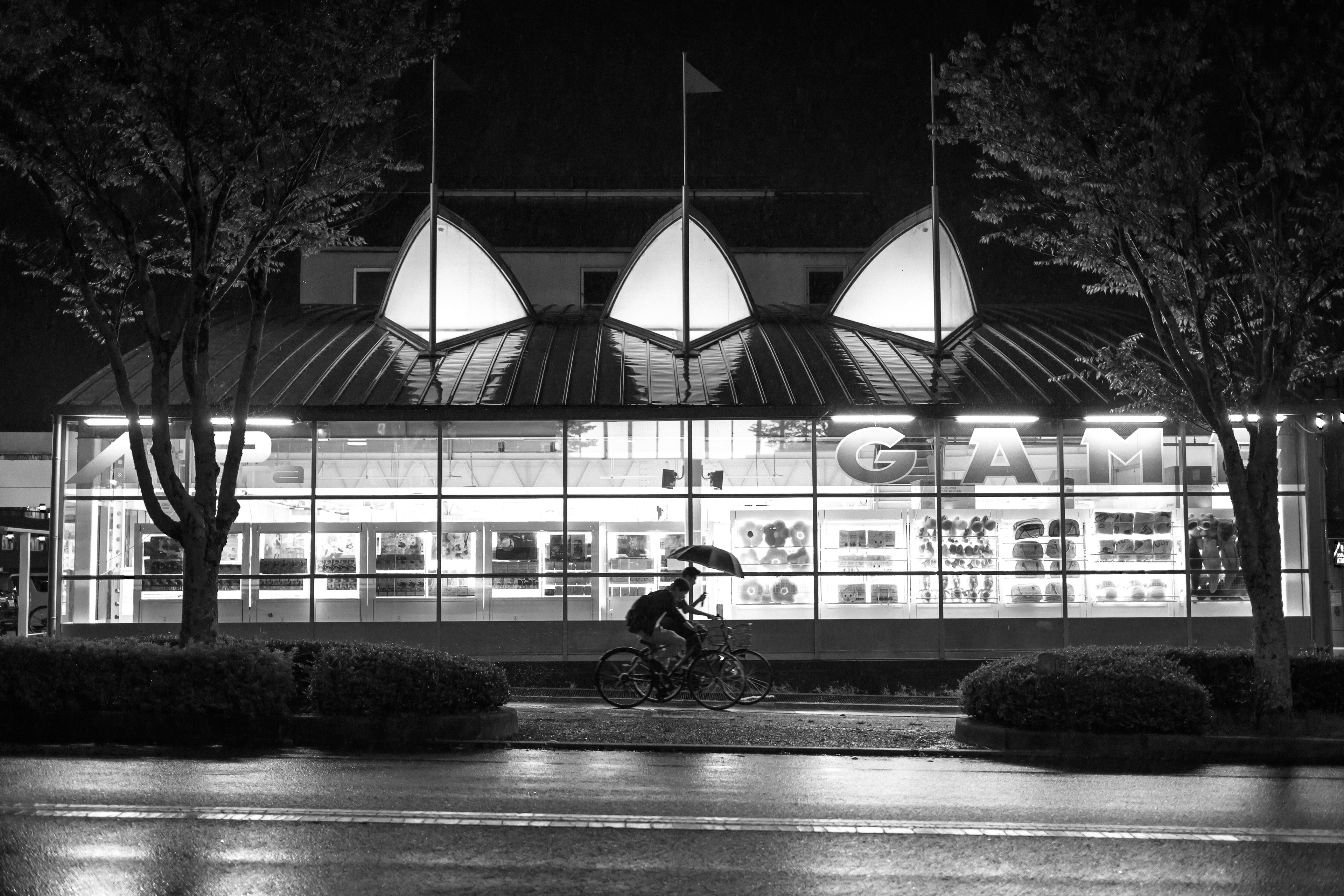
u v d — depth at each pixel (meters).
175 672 13.43
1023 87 16.12
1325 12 15.48
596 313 32.44
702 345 28.70
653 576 24.03
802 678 23.39
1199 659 15.73
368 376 25.64
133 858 7.58
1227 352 17.06
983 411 24.06
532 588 23.97
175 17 14.85
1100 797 10.57
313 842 8.11
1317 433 24.61
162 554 23.88
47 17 14.40
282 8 15.38
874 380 25.59
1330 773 12.45
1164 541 24.22
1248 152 15.95
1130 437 24.47
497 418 23.94
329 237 17.12
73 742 13.15
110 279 17.34
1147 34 15.67
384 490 24.05
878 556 24.12
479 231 35.81
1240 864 8.00
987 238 17.55
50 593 23.31
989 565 24.11
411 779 10.86
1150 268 16.47
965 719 14.60
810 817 9.40
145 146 15.75
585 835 8.53
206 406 16.25
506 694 14.68
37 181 15.81
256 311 16.91
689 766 12.22
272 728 13.41
